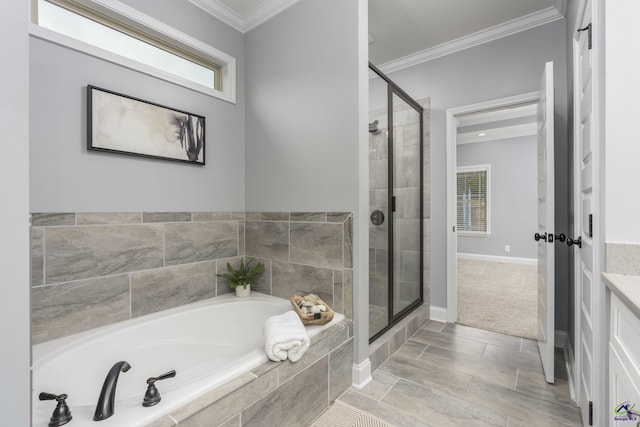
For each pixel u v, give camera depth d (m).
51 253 1.56
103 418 0.98
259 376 1.28
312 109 2.12
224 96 2.40
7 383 0.60
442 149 3.04
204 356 2.01
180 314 1.96
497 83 2.74
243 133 2.55
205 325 2.06
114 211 1.80
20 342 0.62
